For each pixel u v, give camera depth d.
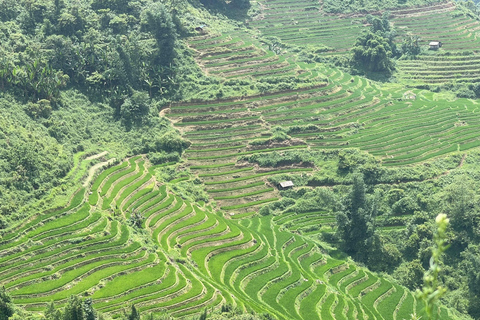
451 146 137.88
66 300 77.38
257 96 149.25
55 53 129.38
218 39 167.25
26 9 141.50
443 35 198.38
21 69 119.88
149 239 97.12
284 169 129.38
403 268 106.94
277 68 162.62
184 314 79.00
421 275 103.00
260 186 124.38
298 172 128.62
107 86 134.12
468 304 98.69
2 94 113.31
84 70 132.50
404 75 180.75
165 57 145.62
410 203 119.81
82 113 125.69
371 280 101.94
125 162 119.62
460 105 161.50
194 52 158.88
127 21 153.00
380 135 141.25
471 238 110.62
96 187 107.12
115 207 102.94
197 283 85.81
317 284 96.62
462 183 115.94
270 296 90.81
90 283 81.75
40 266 83.69
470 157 133.75
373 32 190.75
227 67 158.50
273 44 182.00
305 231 115.62
